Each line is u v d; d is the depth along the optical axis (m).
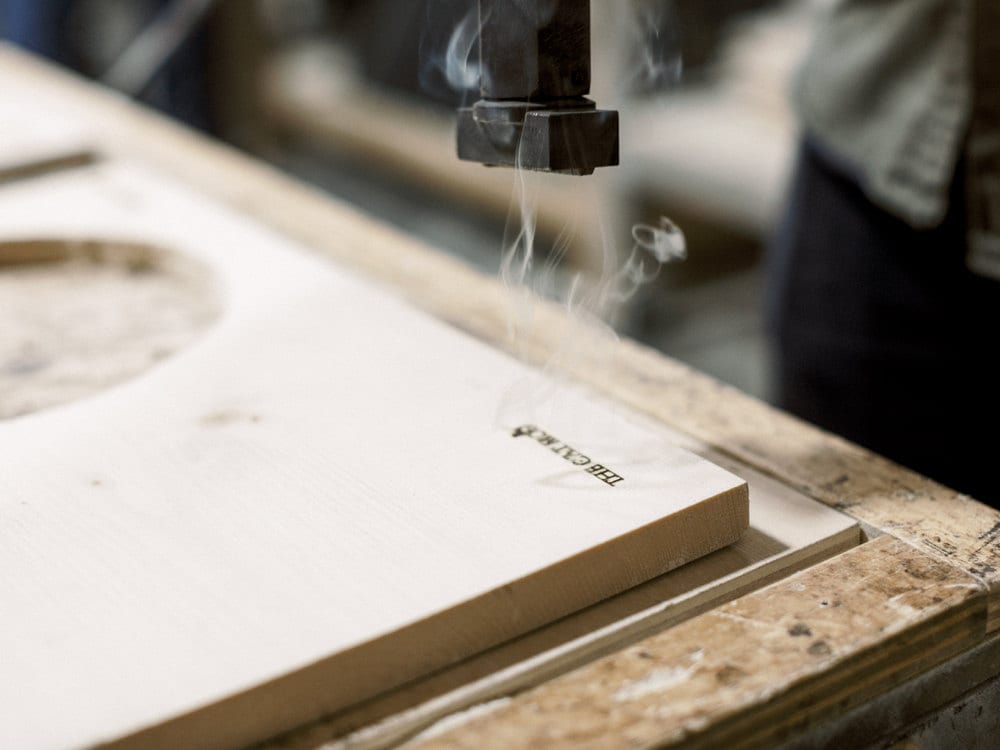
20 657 0.46
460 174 2.54
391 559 0.51
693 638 0.50
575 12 0.51
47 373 0.81
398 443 0.61
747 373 2.38
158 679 0.44
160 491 0.57
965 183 1.02
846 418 1.21
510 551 0.52
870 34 1.07
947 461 1.16
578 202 2.23
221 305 0.88
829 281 1.17
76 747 0.41
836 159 1.12
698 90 2.26
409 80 2.87
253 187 1.19
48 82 1.60
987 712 0.57
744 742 0.46
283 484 0.58
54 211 1.05
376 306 0.80
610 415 0.65
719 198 2.08
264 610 0.48
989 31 0.94
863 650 0.49
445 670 0.49
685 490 0.57
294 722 0.45
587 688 0.47
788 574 0.58
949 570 0.55
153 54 1.68
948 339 1.10
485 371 0.70
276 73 2.99
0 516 0.56
